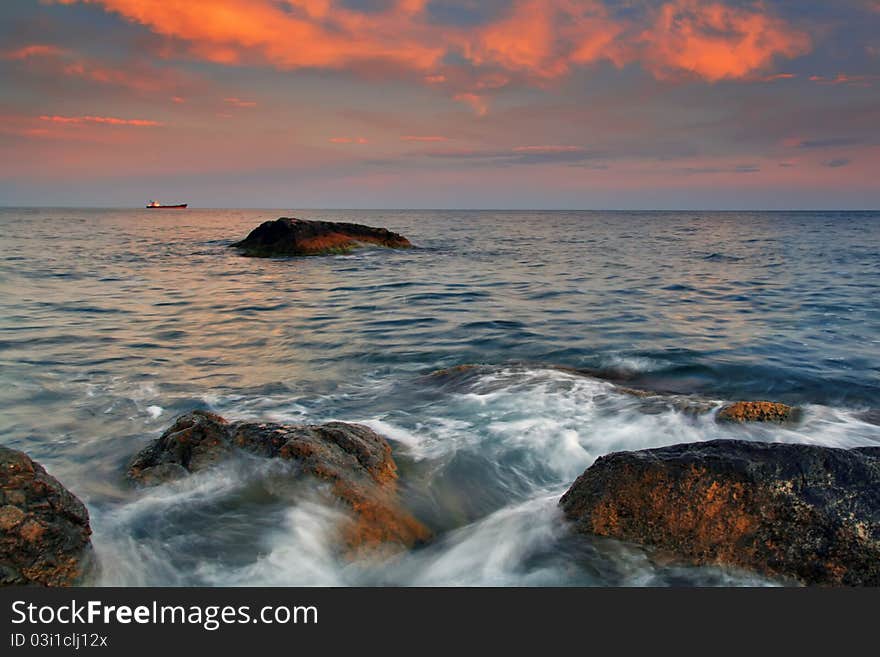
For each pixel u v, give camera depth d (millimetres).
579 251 41250
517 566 5000
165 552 4895
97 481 6141
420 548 5219
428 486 6066
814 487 4793
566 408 8242
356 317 15844
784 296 19656
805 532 4676
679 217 185875
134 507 5465
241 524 5219
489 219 150625
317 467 5625
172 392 9336
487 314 16234
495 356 11680
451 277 25125
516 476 6434
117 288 21172
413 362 11297
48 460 6734
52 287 21047
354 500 5359
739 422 7527
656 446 7016
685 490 4953
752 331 14039
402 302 18344
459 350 12172
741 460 4988
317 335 13594
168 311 16656
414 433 7391
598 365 11047
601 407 8250
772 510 4770
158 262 30766
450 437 7246
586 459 6785
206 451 6102
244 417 8102
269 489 5598
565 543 5098
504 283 23141
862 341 12977
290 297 19359
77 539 4516
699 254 38469
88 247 41219
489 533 5375
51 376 10102
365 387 9695
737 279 24531
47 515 4402
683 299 19078
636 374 10516
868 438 7285
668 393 9430
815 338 13273
